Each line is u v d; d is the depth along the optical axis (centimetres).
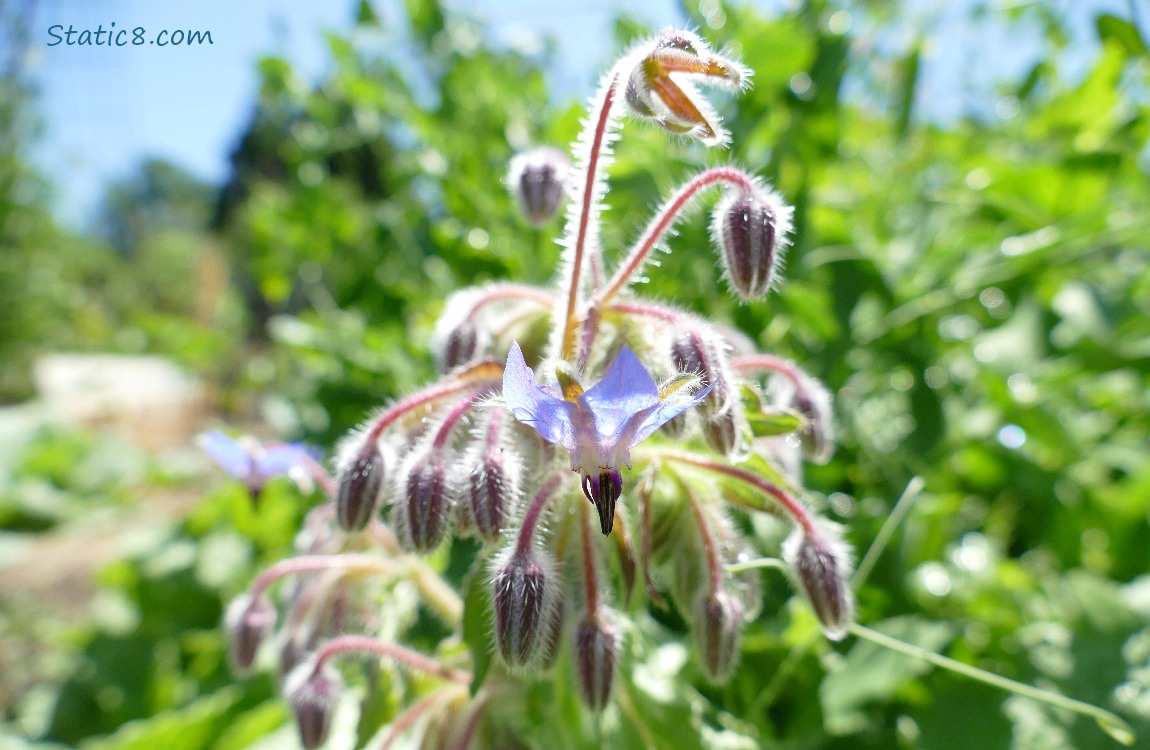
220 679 26
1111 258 31
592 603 11
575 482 12
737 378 12
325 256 37
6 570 50
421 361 26
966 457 25
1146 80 27
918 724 16
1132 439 27
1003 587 19
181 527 31
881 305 24
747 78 11
